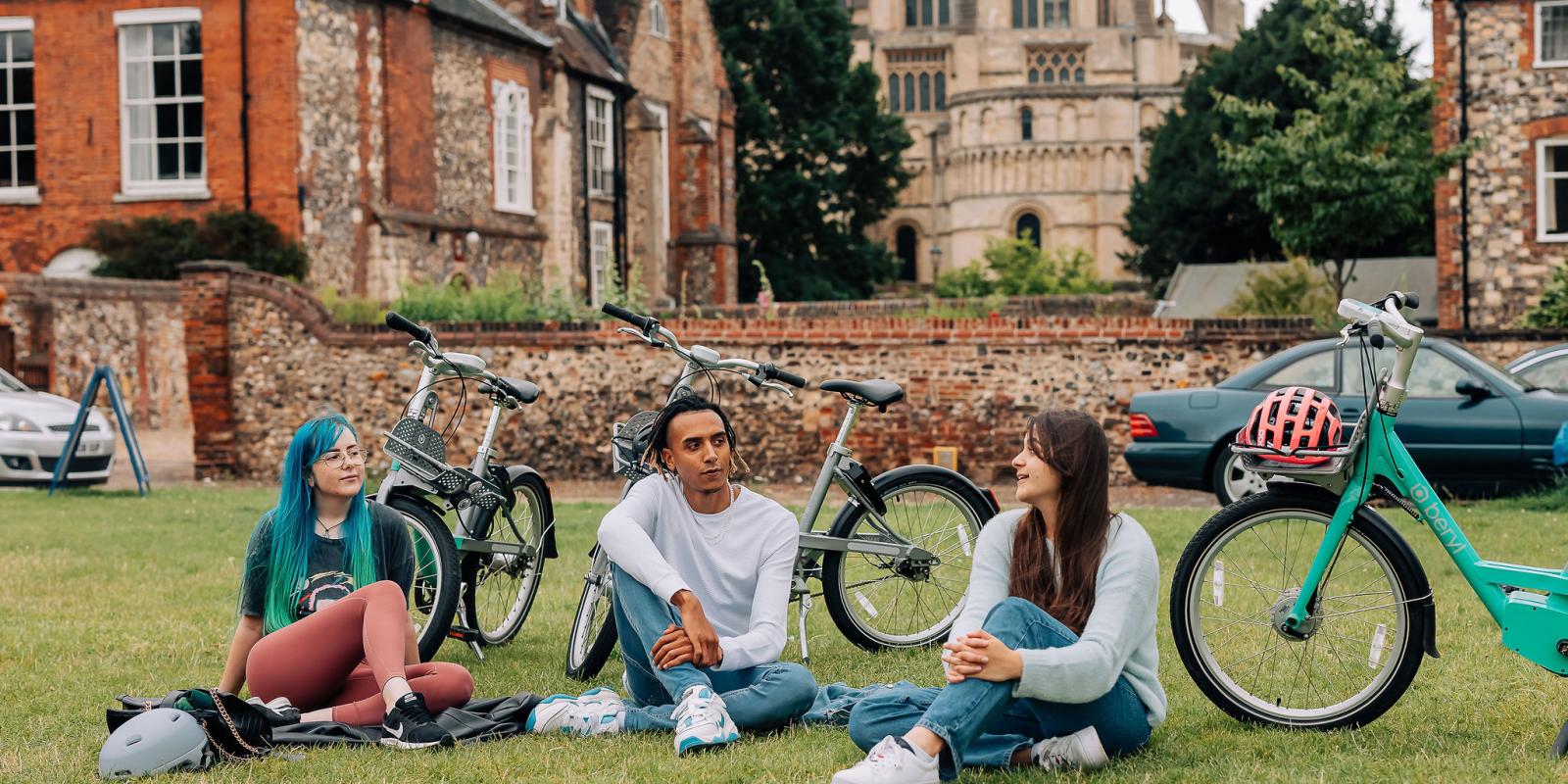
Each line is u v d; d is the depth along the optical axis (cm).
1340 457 464
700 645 459
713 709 454
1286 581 513
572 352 1633
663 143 3906
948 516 665
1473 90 2553
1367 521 473
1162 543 972
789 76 4734
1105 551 425
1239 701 487
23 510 1276
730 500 502
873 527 648
